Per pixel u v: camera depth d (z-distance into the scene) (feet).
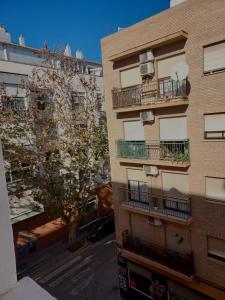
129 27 41.93
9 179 60.44
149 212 42.88
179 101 36.76
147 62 39.86
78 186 66.18
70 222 67.05
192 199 38.96
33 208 66.59
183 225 40.83
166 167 41.22
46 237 70.59
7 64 61.77
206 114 35.88
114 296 51.52
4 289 4.37
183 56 37.14
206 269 39.27
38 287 4.59
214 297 39.04
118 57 42.93
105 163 69.67
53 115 62.03
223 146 34.68
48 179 61.36
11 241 4.42
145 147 42.68
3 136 56.44
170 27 37.17
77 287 54.19
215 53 33.96
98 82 85.10
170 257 42.06
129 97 43.11
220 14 32.50
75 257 64.85
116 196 49.67
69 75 63.26
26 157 58.70
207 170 36.60
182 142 39.01
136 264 47.75
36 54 73.87
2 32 74.28
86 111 64.64
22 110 58.34
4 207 4.32
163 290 45.01
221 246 37.63
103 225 73.82
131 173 46.65
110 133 48.47
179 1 41.96
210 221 37.55
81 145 62.18
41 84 60.44
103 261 62.49
